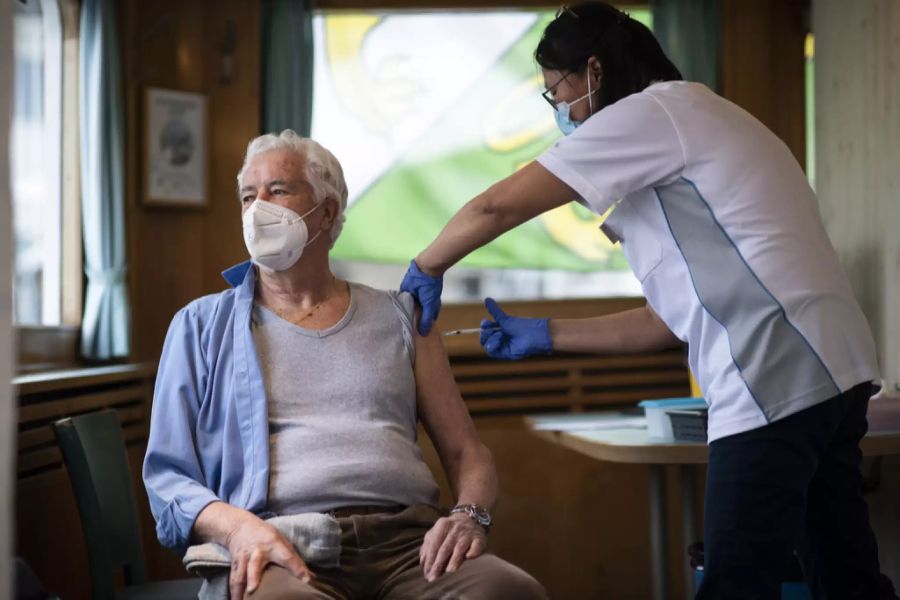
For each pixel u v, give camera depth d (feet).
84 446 7.39
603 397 12.94
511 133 13.51
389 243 13.41
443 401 6.44
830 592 5.83
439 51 13.47
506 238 13.43
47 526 8.84
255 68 12.98
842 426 5.64
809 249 5.41
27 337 10.64
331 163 6.47
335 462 5.86
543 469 12.76
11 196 3.50
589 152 5.56
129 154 12.13
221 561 5.53
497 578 5.41
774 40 13.35
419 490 6.04
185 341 6.20
